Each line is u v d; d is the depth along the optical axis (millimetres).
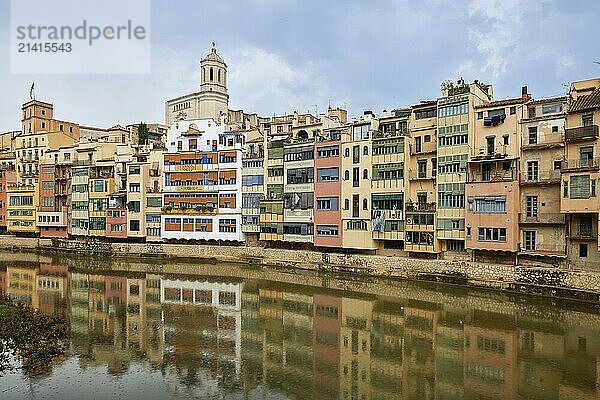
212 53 93438
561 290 39594
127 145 78812
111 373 25594
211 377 25406
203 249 65812
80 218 78625
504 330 33219
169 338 32188
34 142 88875
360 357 28609
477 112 49156
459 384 24406
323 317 37500
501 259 46812
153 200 72312
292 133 66375
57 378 24641
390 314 37969
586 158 41531
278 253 60562
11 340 29703
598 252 41219
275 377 25500
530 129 46094
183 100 98125
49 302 42281
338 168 58656
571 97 44031
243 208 67250
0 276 55281
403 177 53781
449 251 50688
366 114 61688
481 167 48844
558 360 27422
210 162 69188
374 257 52844
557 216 43781
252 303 42281
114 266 62031
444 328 34062
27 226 86312
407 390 23781
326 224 59312
